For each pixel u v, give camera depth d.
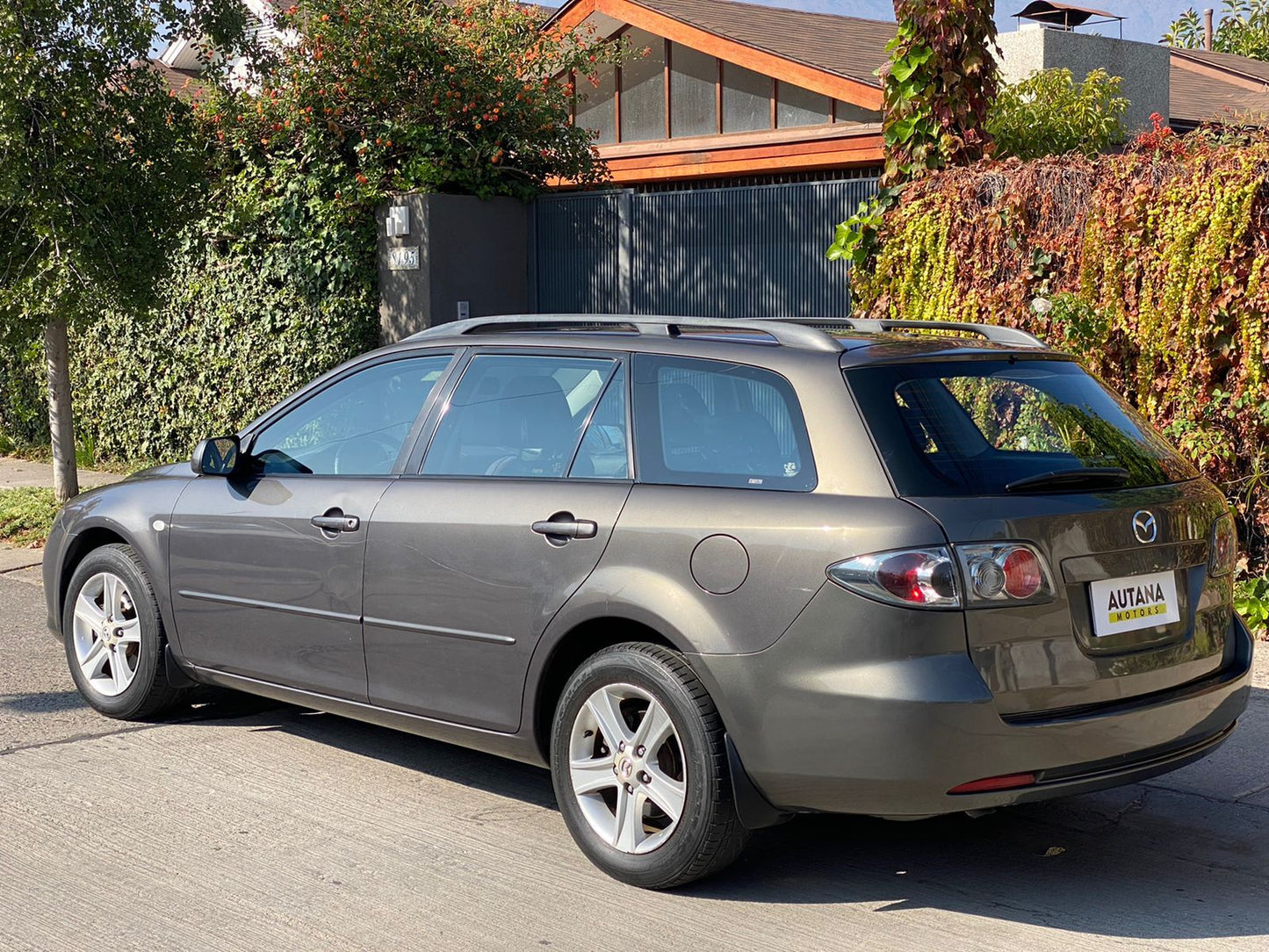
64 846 4.61
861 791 3.83
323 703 5.27
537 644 4.45
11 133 10.02
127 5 10.44
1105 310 7.58
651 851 4.20
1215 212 7.09
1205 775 5.34
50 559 6.36
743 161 15.70
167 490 5.86
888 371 4.16
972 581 3.76
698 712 4.04
